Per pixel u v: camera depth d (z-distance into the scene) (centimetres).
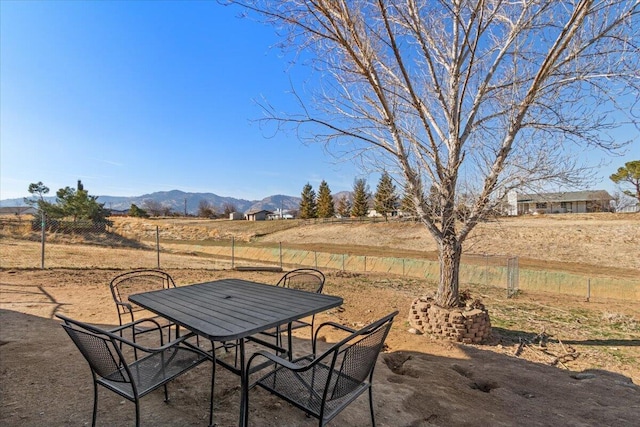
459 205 503
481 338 481
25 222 1755
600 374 386
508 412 273
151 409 246
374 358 222
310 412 190
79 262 1045
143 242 2011
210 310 253
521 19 458
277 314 242
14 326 430
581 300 838
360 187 3884
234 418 237
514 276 984
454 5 464
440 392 296
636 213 2461
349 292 795
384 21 391
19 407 244
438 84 505
